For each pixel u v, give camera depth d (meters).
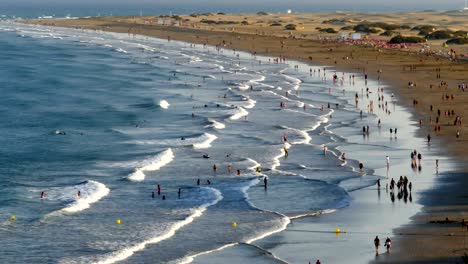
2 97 110.56
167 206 57.97
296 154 76.06
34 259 46.06
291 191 61.97
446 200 58.03
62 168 70.56
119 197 60.66
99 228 52.41
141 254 47.16
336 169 69.38
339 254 46.94
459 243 48.25
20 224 53.09
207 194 61.28
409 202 57.84
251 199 59.69
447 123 89.94
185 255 47.00
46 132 86.94
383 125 90.12
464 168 68.25
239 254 47.22
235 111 101.62
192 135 85.88
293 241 49.62
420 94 112.38
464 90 114.88
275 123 93.44
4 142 80.88
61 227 52.53
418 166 69.50
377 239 47.72
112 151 77.81
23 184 64.25
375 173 67.50
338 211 56.09
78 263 45.34
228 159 74.19
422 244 48.22
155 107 104.75
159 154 75.62
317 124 92.25
